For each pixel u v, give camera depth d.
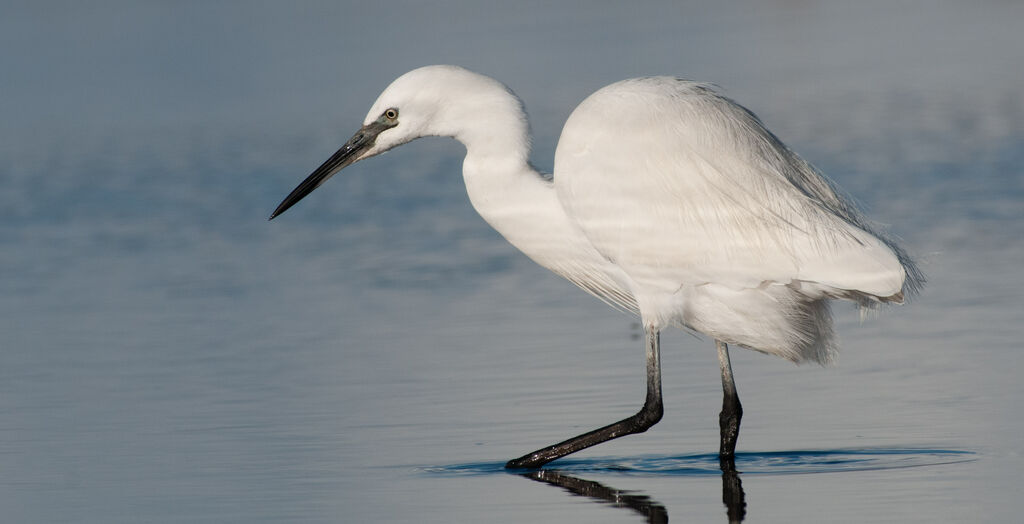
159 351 13.61
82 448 10.55
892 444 10.13
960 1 37.28
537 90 26.97
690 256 9.90
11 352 13.71
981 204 18.41
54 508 9.16
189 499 9.30
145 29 37.12
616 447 10.60
